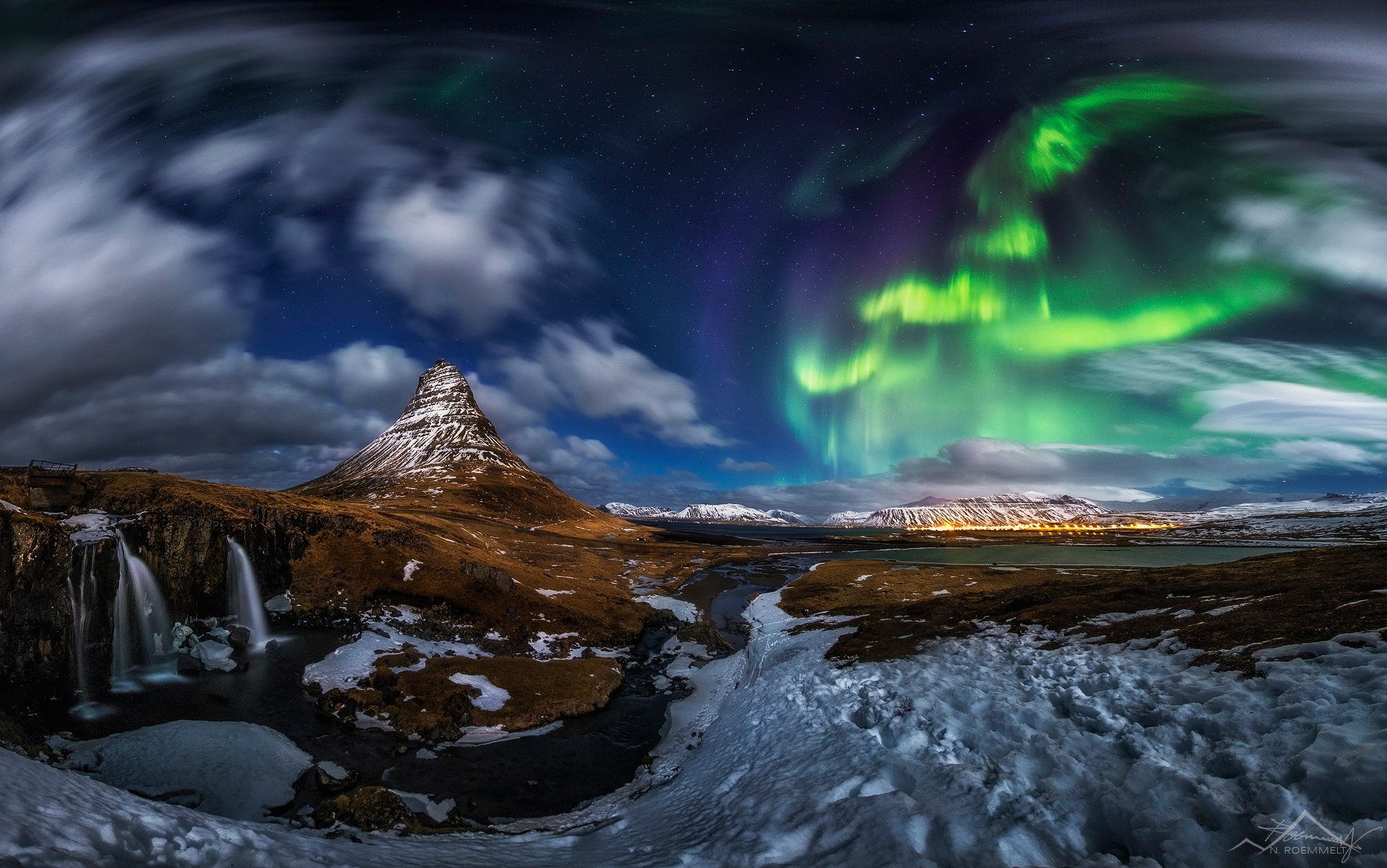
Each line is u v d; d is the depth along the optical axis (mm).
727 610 64062
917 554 132125
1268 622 18359
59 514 35594
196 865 8625
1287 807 8711
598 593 62531
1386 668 11883
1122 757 12398
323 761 23781
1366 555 34750
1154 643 19547
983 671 21250
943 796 12484
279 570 43438
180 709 27750
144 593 34188
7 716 23297
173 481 48375
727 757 20641
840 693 22547
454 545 65000
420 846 14273
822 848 11367
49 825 7988
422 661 35219
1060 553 129000
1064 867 9383
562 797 21984
